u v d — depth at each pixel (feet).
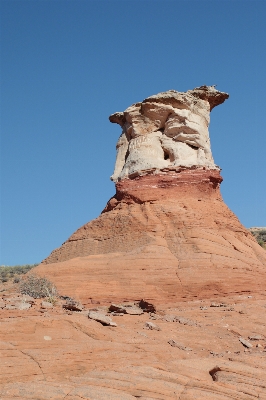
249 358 47.70
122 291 84.84
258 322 69.82
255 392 37.68
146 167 116.26
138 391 35.91
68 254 108.78
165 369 41.65
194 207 108.88
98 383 36.50
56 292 77.92
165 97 123.13
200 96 130.21
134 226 104.12
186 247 95.66
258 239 218.18
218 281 87.66
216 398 35.86
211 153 125.08
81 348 41.70
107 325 51.65
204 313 73.10
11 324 42.37
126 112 128.36
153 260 90.53
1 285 110.73
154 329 57.16
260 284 91.61
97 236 108.78
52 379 36.68
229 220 113.29
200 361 44.68
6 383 34.91
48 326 44.73
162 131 125.59
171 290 85.71
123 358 42.19
